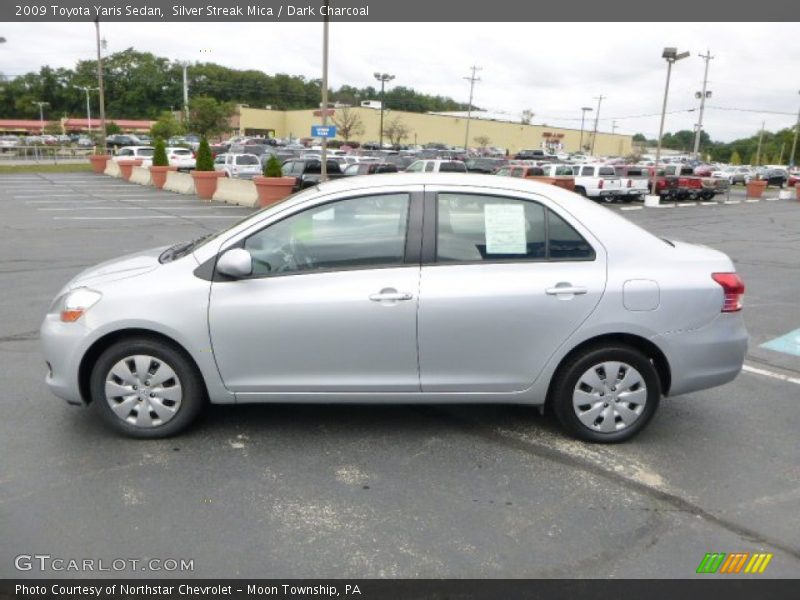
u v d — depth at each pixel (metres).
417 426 4.31
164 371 3.93
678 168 33.78
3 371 5.20
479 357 3.87
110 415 3.98
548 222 3.91
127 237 13.38
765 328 7.03
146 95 108.62
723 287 3.94
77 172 39.34
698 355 3.94
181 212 19.06
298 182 22.41
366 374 3.88
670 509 3.37
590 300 3.81
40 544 2.99
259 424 4.29
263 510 3.29
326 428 4.25
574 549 3.02
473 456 3.90
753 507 3.41
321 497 3.42
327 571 2.84
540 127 106.38
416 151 65.50
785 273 10.66
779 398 4.95
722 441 4.17
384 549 3.00
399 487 3.54
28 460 3.75
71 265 10.02
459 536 3.10
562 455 3.93
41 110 105.25
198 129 71.31
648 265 3.89
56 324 3.91
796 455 4.00
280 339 3.81
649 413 4.03
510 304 3.78
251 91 111.94
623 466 3.81
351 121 86.50
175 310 3.78
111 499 3.36
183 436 4.08
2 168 40.59
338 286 3.79
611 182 28.73
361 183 3.95
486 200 3.89
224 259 3.72
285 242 3.88
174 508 3.29
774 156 101.88
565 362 3.96
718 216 23.72
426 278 3.79
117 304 3.79
